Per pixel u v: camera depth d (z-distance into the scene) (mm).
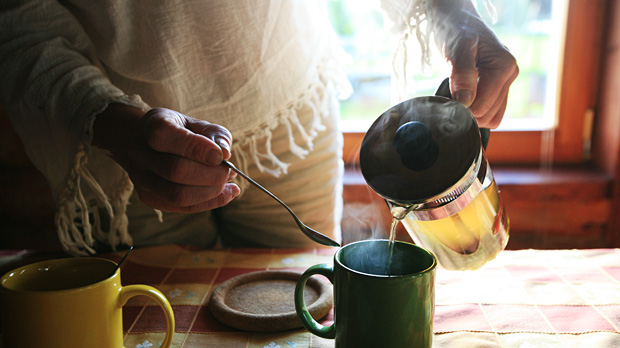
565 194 1404
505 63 596
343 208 1316
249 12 782
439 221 547
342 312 500
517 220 1426
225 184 579
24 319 446
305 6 857
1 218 1460
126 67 796
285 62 854
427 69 724
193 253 883
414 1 699
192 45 785
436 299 690
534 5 1422
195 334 608
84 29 777
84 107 633
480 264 609
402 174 478
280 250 901
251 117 868
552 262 814
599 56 1433
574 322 620
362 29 1476
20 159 1448
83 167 668
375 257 562
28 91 683
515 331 603
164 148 530
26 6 725
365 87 1524
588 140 1491
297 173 980
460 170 459
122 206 776
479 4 831
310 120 952
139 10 747
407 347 485
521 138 1523
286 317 613
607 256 834
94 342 468
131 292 503
